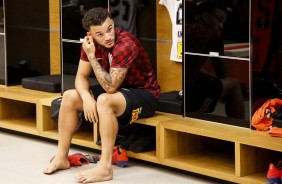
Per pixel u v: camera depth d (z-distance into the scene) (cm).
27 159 509
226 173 438
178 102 491
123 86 480
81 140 526
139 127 516
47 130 560
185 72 477
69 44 546
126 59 459
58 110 517
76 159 486
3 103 598
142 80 480
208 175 447
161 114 495
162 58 555
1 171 479
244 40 438
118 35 469
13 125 581
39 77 599
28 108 615
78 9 539
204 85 466
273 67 447
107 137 452
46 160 505
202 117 470
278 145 407
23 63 612
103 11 461
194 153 487
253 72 438
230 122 453
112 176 458
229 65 450
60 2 548
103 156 454
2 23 600
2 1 596
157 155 477
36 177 464
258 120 438
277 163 449
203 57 464
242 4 437
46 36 626
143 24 545
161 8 548
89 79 521
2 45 602
